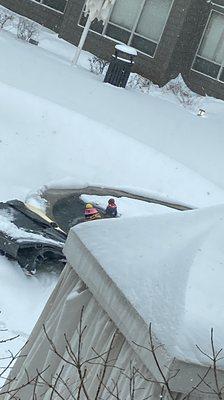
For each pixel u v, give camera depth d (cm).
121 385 414
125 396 407
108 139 1820
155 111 2227
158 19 2823
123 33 2864
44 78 2067
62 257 1246
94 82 2264
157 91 2703
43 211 1449
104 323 443
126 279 422
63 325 473
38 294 1161
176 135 2067
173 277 411
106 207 1566
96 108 2005
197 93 2881
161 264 421
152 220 454
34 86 1948
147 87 2627
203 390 376
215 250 425
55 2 2975
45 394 477
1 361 928
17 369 529
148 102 2312
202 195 1761
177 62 2834
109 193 1662
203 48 2861
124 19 2862
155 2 2822
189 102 2597
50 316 502
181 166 1830
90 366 446
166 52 2800
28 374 498
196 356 372
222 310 398
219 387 376
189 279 407
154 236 443
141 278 418
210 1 2811
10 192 1513
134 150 1827
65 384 429
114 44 2870
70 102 1947
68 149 1750
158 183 1770
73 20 2895
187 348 374
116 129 1883
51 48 2670
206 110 2586
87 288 466
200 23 2831
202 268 414
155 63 2814
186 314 389
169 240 438
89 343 450
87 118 1853
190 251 423
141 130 1989
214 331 386
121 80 2386
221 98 2862
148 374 394
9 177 1570
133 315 402
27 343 526
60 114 1822
